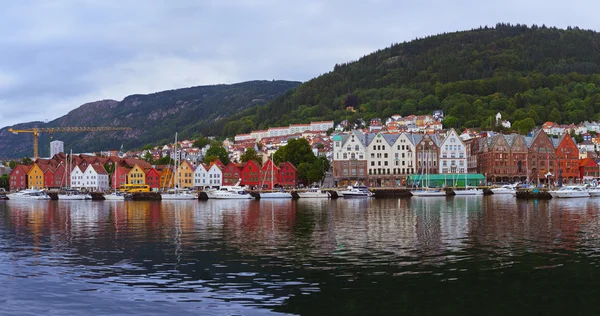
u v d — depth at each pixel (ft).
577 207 344.69
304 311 107.14
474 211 314.76
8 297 117.91
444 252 163.32
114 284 127.95
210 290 121.90
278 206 393.29
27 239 203.92
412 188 568.41
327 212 320.09
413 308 108.58
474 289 121.08
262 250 170.71
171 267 145.89
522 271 137.18
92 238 204.54
